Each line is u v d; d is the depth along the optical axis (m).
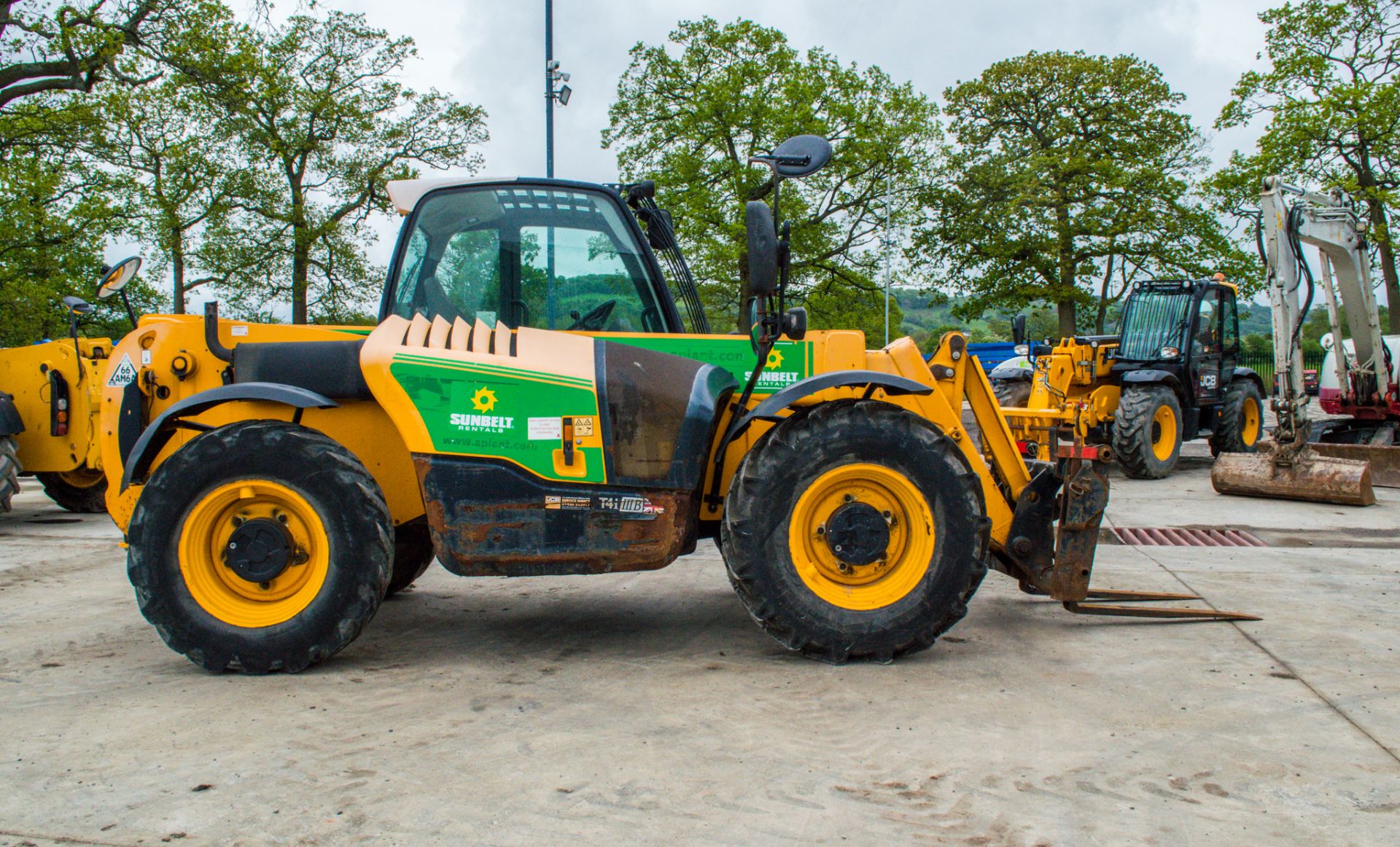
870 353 3.85
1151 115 29.86
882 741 2.65
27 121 18.55
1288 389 8.15
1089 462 3.73
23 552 6.25
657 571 5.30
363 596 3.30
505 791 2.34
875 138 27.06
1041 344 11.34
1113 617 4.08
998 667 3.35
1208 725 2.78
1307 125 22.77
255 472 3.28
